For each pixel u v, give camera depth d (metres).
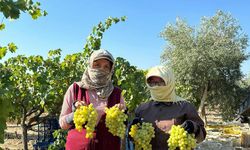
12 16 2.18
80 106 3.39
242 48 24.64
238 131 16.69
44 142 11.48
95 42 9.26
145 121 3.73
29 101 9.41
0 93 2.18
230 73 24.70
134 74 8.58
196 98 25.06
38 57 9.54
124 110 3.56
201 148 11.89
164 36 25.44
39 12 4.41
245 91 26.09
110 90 3.76
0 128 2.11
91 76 3.70
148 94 8.80
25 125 10.02
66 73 9.48
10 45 7.58
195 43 24.80
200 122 3.71
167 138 3.60
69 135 3.74
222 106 26.16
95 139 3.62
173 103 3.72
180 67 24.08
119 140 3.80
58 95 9.42
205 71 23.89
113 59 3.72
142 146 3.51
